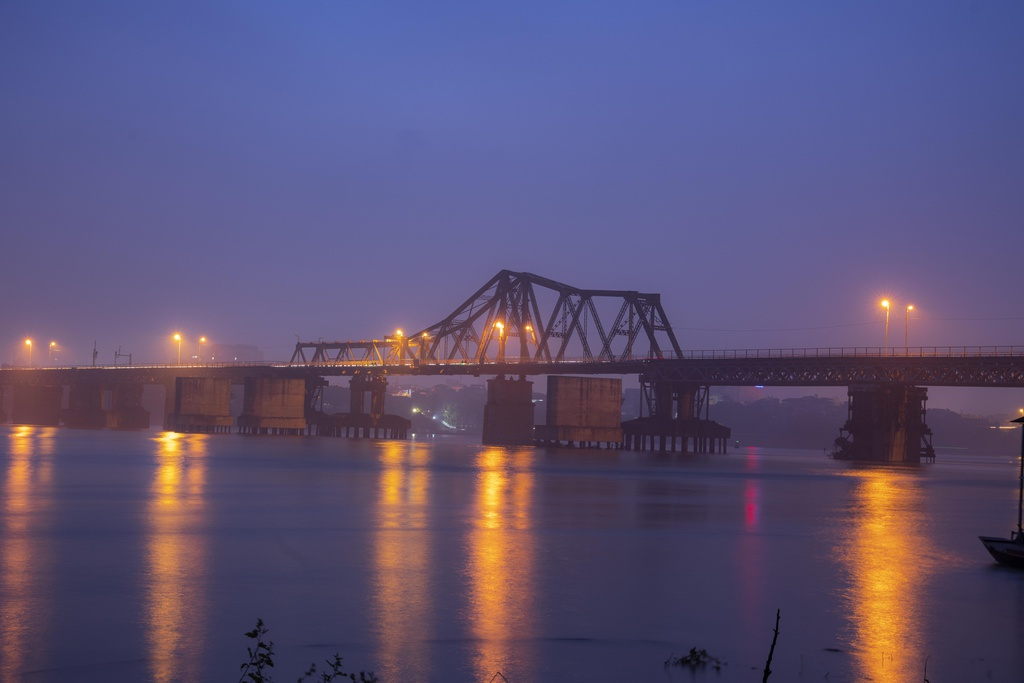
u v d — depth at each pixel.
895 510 101.94
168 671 35.97
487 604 47.53
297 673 36.31
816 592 52.84
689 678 37.06
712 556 64.44
